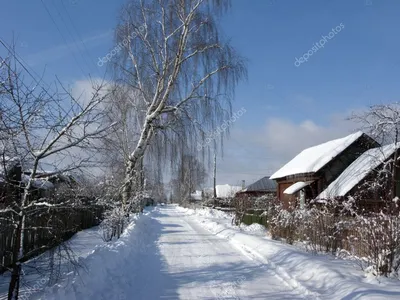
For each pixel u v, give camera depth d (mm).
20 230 5000
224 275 8773
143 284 7777
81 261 6492
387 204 9188
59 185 5664
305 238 12250
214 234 18422
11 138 4660
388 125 14391
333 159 23922
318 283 7480
